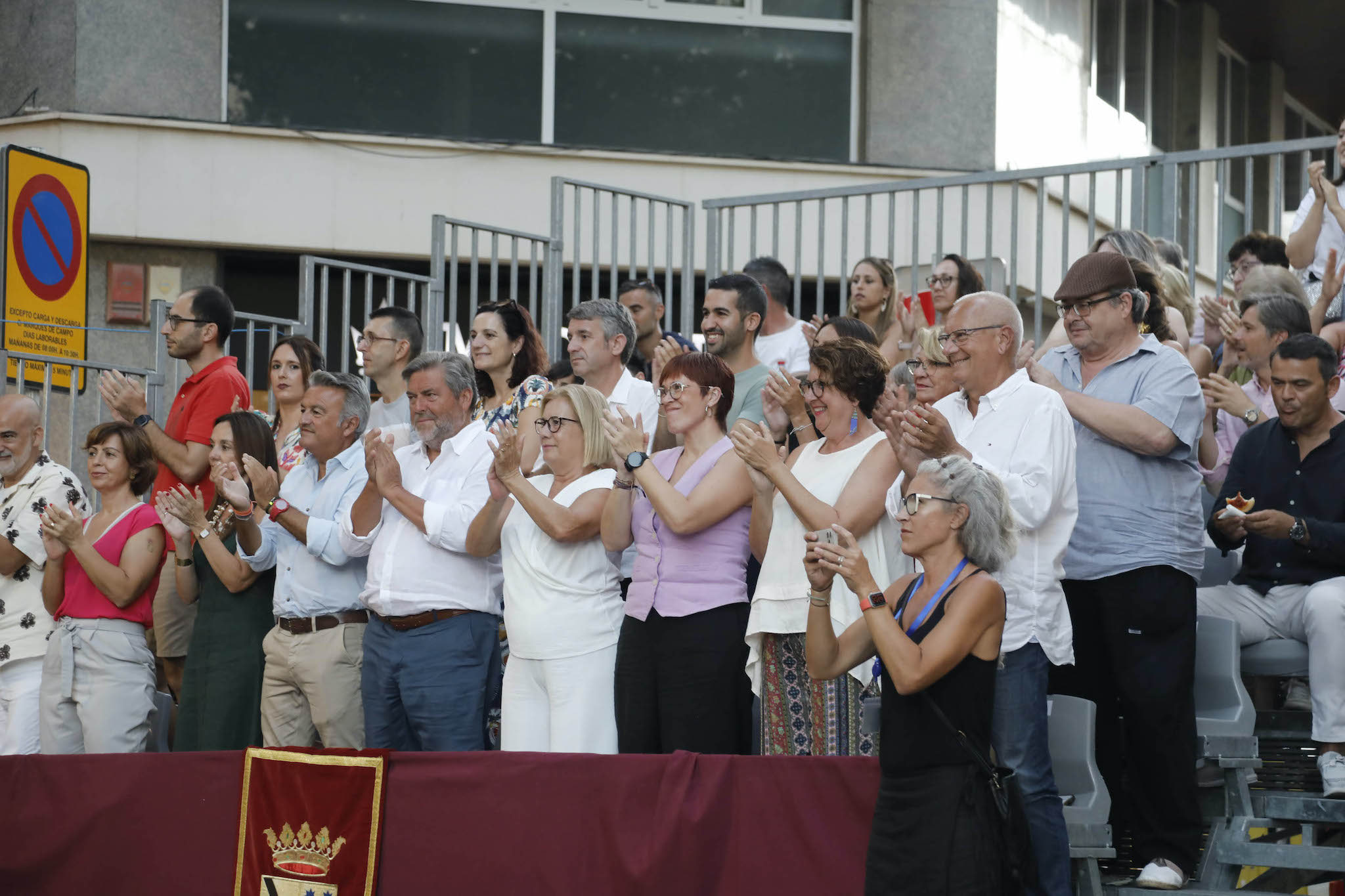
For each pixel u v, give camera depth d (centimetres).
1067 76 2814
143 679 1323
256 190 2447
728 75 2634
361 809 1084
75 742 1316
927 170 2578
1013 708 950
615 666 1098
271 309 2514
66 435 1955
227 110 2503
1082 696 1126
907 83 2639
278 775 1116
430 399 1225
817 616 912
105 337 2436
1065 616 983
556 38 2591
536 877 1046
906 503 888
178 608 1409
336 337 2509
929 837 849
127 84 2464
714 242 1888
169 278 2458
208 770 1140
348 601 1229
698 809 1009
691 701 1049
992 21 2625
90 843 1155
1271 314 1301
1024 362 1115
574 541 1118
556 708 1108
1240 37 3369
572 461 1151
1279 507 1180
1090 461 1076
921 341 1113
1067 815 1005
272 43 2522
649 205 1850
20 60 2495
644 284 1620
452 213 2498
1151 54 3100
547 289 1861
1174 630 1056
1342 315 1438
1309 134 3697
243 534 1245
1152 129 3117
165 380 1748
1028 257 2444
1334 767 1087
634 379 1320
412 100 2553
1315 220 1512
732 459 1073
